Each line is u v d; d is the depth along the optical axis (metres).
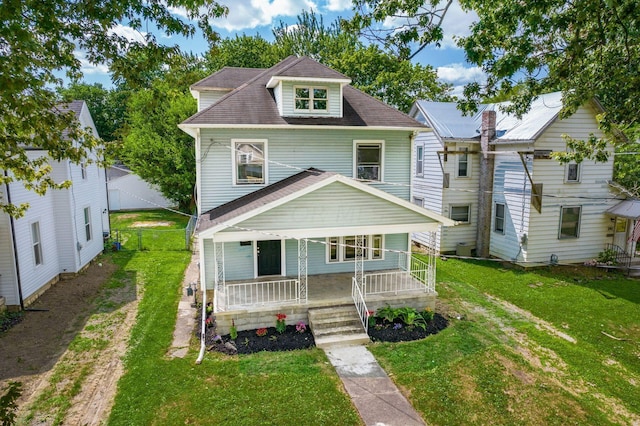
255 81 15.72
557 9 9.18
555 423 7.73
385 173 14.91
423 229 12.54
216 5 7.80
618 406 8.36
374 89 29.59
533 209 17.73
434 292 12.79
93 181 19.41
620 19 7.96
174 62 8.19
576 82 10.33
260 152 13.85
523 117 18.81
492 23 8.73
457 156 20.22
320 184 11.48
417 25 8.38
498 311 13.33
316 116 14.15
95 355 10.05
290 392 8.46
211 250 13.36
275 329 11.47
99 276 16.78
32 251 13.88
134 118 32.66
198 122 12.84
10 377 9.02
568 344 11.09
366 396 8.43
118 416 7.64
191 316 12.52
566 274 17.38
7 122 6.78
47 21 6.13
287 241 13.97
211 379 8.89
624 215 17.70
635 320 12.74
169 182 32.22
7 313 12.65
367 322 11.37
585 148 11.62
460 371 9.44
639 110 9.73
